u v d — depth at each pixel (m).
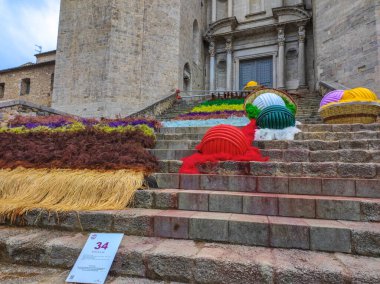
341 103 6.81
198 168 4.38
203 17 24.94
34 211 3.44
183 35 20.67
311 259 2.38
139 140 5.80
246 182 3.74
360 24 14.25
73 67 18.73
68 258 2.75
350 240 2.53
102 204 3.46
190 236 2.92
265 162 4.14
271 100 6.25
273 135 5.70
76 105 18.20
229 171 4.24
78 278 2.45
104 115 17.36
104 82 17.72
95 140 5.56
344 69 14.99
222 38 23.52
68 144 5.27
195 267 2.40
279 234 2.69
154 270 2.49
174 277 2.45
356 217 2.94
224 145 4.62
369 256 2.46
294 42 21.39
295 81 21.12
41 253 2.83
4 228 3.41
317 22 17.11
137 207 3.56
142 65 18.62
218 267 2.35
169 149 5.46
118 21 18.36
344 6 15.20
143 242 2.84
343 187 3.46
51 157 4.60
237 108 12.14
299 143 5.11
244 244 2.76
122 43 18.30
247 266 2.28
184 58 20.67
